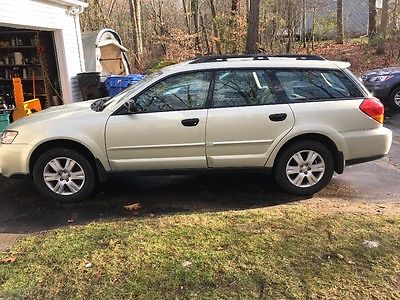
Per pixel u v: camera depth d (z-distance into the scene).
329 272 3.11
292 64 4.92
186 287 2.97
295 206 4.60
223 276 3.09
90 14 27.72
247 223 4.05
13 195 5.29
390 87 10.58
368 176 5.73
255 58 5.07
